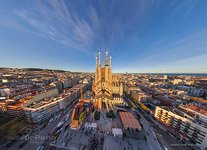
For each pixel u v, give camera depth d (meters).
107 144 116.00
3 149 105.69
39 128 140.62
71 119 159.12
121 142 119.56
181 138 132.38
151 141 124.00
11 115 165.50
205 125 120.38
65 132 133.12
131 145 116.19
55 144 113.50
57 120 162.38
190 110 154.50
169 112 154.88
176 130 143.62
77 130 137.38
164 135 138.38
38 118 152.75
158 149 113.44
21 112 163.62
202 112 142.75
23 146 109.62
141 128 142.50
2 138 120.00
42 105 164.75
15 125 142.50
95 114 170.62
